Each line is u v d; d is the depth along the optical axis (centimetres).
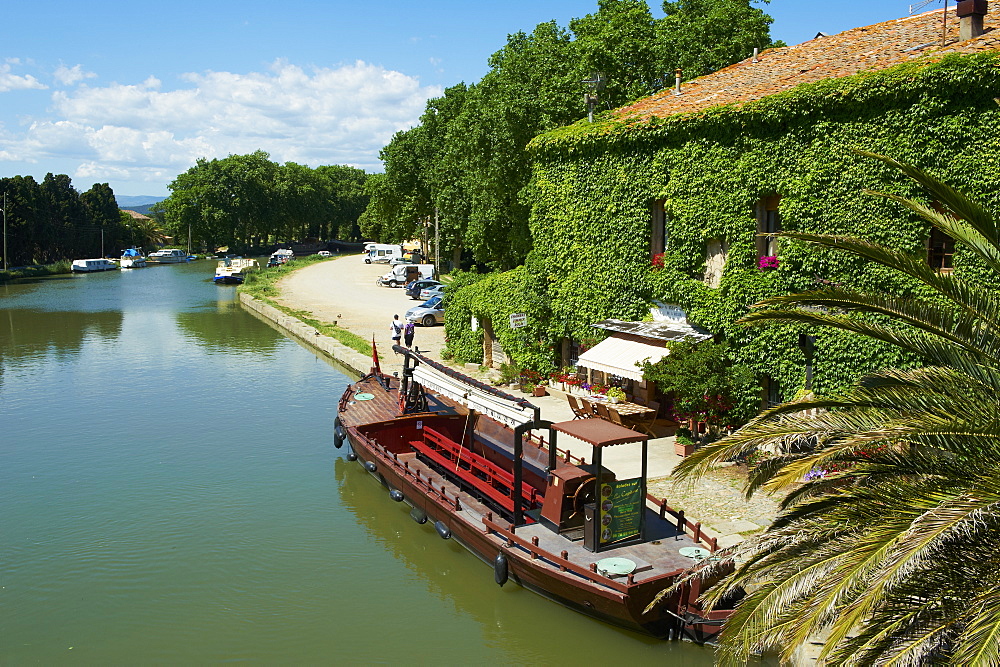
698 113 1955
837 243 844
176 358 3606
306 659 1173
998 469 748
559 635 1252
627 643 1196
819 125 1742
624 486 1292
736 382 1870
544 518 1413
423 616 1310
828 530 815
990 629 624
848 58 1972
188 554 1529
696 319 2014
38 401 2752
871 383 904
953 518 638
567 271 2461
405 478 1692
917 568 707
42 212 9744
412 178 6975
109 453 2159
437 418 2050
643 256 2180
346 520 1712
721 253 1975
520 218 3738
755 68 2288
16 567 1464
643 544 1311
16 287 7600
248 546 1570
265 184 13562
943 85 1570
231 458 2122
